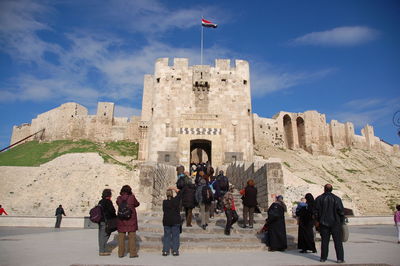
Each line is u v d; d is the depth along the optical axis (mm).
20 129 94750
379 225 27516
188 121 34562
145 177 16797
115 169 51906
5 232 18766
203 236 11898
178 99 35500
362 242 13648
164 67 36594
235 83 36406
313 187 49750
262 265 7973
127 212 9352
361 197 64812
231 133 34719
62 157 59094
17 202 42938
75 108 85438
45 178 49250
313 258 9188
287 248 11016
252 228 12914
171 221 9859
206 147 40000
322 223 8695
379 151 114750
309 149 94688
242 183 22047
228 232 12172
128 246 9852
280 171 15836
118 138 83000
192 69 36500
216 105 35500
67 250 10672
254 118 91750
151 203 16391
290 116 99500
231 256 9602
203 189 13211
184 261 8648
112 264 7934
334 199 8758
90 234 17344
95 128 83250
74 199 43531
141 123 67562
